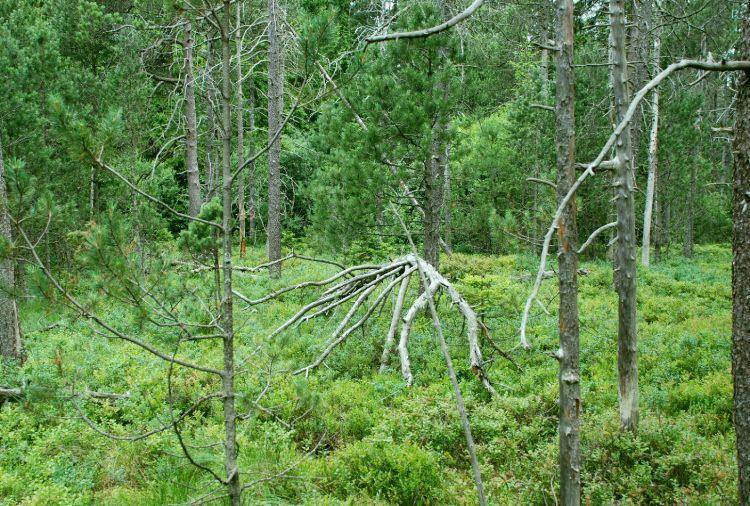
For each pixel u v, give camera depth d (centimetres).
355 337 1139
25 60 1430
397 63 1112
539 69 2488
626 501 569
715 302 1498
